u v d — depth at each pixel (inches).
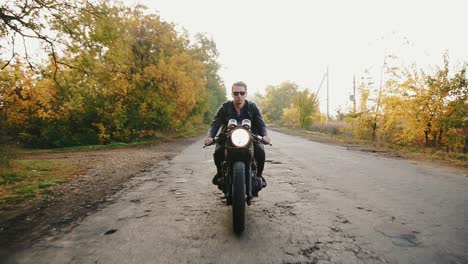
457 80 438.9
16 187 220.1
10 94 652.1
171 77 842.8
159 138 912.9
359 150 470.6
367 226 131.3
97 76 489.1
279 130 1451.8
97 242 117.0
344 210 154.7
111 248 111.0
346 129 764.6
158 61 856.9
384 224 133.7
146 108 854.5
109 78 629.0
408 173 263.7
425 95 460.4
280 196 184.7
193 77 1047.6
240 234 122.5
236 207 119.6
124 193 199.8
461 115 438.3
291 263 97.5
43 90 662.5
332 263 97.5
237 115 147.4
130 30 823.7
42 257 105.0
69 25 380.8
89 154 483.5
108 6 410.6
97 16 399.5
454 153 403.2
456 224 133.3
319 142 645.9
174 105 919.0
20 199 186.5
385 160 351.3
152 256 103.7
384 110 586.6
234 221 120.2
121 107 786.2
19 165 315.9
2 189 213.6
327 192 194.9
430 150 430.3
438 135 472.7
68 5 375.2
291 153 426.3
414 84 477.7
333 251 106.3
